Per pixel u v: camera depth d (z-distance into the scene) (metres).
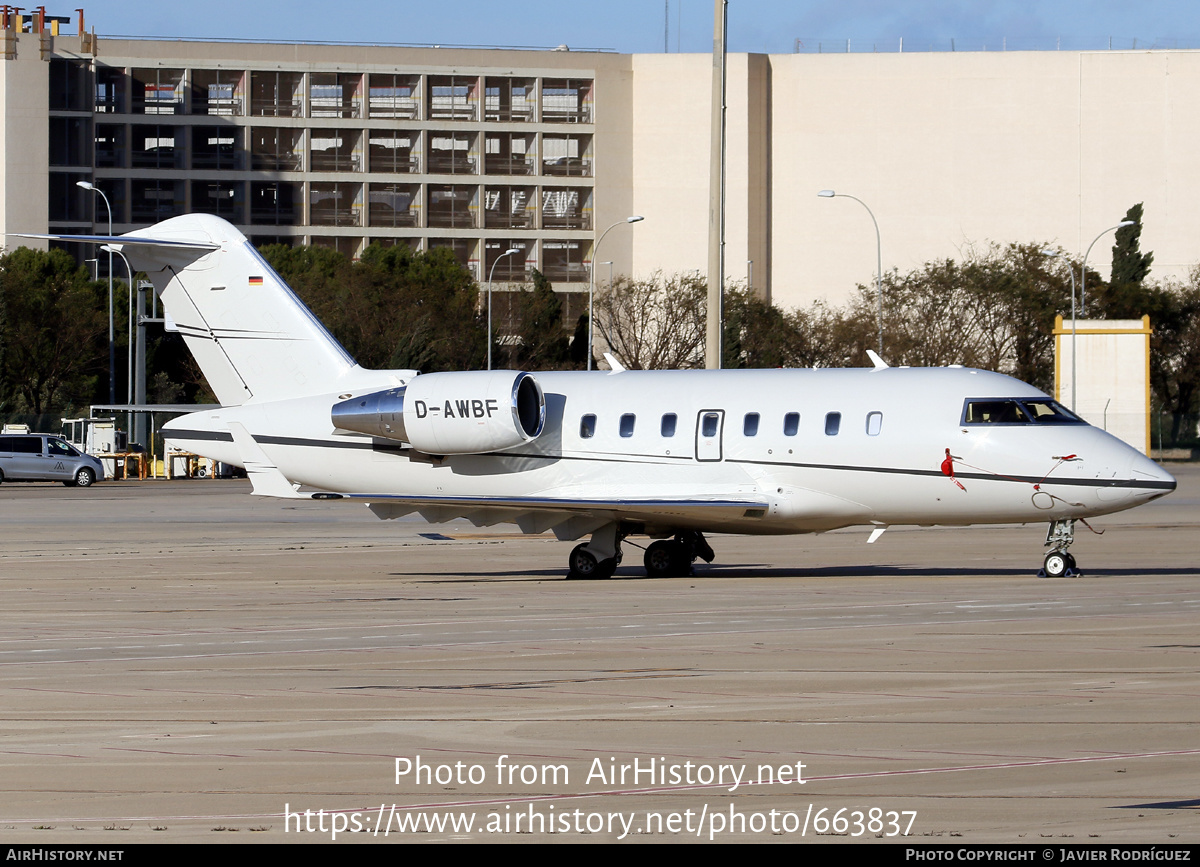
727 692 30.59
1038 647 36.25
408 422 60.00
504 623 42.47
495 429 58.75
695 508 55.59
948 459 54.66
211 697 30.61
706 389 59.03
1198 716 27.80
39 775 24.11
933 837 20.47
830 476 56.19
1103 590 50.03
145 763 24.84
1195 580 53.53
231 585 55.84
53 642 39.25
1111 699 29.47
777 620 42.28
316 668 34.31
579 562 59.03
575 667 33.94
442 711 28.91
